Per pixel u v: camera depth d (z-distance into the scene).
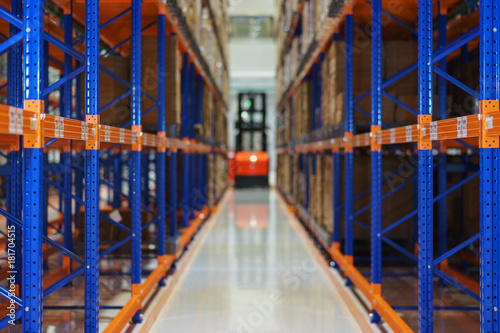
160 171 5.43
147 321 4.15
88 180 3.09
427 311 3.14
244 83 22.06
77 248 5.32
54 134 2.41
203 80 10.33
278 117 17.34
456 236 5.97
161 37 5.30
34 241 2.31
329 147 6.25
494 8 2.36
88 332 3.07
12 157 3.90
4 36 4.96
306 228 9.05
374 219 4.27
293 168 12.18
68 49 2.92
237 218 11.31
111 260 6.45
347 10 5.23
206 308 4.74
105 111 4.95
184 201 7.69
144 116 5.58
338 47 5.80
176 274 5.91
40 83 2.26
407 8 5.16
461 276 4.96
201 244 8.13
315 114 8.38
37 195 2.30
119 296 4.93
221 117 15.46
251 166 20.11
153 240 6.25
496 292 2.44
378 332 3.93
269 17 19.25
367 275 5.63
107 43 7.00
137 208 4.26
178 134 6.55
